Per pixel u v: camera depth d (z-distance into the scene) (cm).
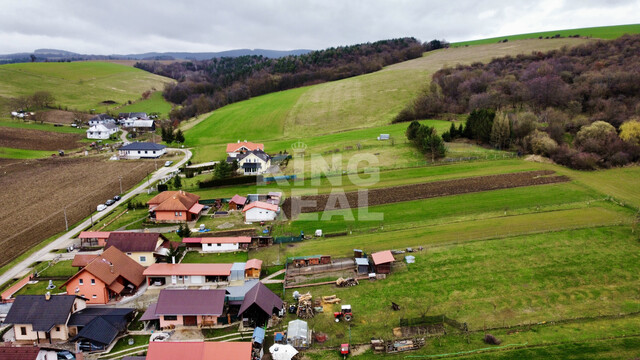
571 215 8044
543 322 5338
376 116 17512
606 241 7056
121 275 6456
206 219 9156
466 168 10969
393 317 5572
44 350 4859
